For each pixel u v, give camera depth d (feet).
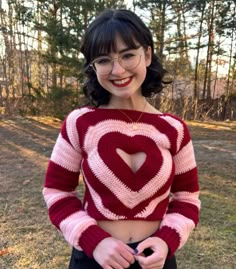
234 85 52.29
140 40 4.23
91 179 4.28
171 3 39.81
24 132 31.07
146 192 4.25
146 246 4.18
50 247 10.83
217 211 13.48
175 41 42.29
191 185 4.75
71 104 32.37
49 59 31.96
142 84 4.61
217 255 10.34
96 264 4.40
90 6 29.76
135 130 4.36
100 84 4.43
